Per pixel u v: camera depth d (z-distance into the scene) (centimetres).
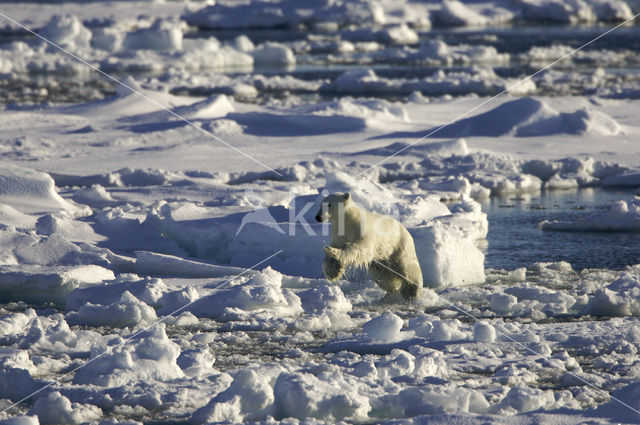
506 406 2036
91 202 5525
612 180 6769
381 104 10075
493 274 3906
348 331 2955
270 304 3203
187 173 6588
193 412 2053
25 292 3562
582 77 14500
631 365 2405
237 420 2002
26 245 4003
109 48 19662
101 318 3073
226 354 2645
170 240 4372
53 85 14675
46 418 2025
